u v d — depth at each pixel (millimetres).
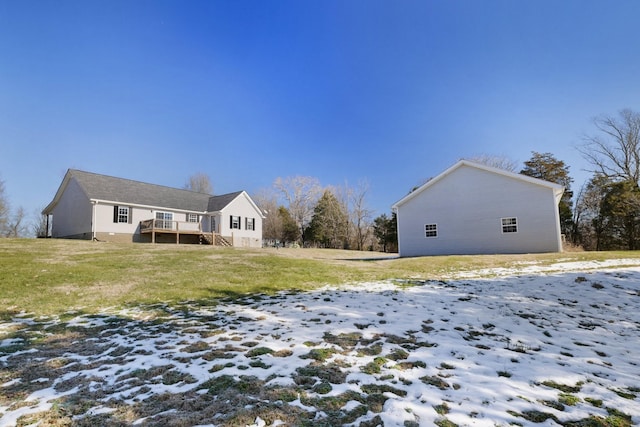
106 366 3330
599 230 25781
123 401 2562
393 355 3512
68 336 4402
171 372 3141
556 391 2635
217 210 25234
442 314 5164
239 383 2861
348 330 4426
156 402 2539
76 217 20938
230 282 8297
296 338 4129
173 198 24594
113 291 7203
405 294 6723
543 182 14391
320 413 2334
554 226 14258
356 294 6863
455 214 16594
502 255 13547
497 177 15672
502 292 6676
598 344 3811
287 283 8266
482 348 3699
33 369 3268
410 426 2125
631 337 4051
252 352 3656
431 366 3197
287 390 2717
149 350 3811
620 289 6406
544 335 4152
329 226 39781
